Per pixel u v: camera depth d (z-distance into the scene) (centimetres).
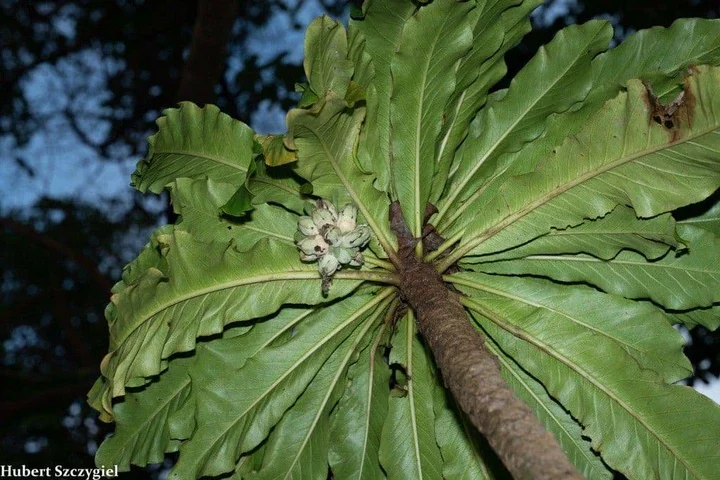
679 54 289
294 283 270
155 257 294
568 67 294
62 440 812
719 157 241
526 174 266
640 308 277
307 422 287
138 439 295
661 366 273
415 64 274
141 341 259
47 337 991
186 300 258
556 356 271
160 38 830
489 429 178
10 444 814
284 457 286
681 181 250
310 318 280
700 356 629
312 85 253
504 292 282
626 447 265
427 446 294
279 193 276
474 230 276
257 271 263
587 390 269
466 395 197
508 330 275
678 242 262
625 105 247
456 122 298
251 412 274
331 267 262
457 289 286
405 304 285
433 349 234
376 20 280
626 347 276
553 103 294
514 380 294
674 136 243
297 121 233
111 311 300
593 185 260
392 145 282
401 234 277
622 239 271
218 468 272
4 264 963
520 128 294
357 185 267
